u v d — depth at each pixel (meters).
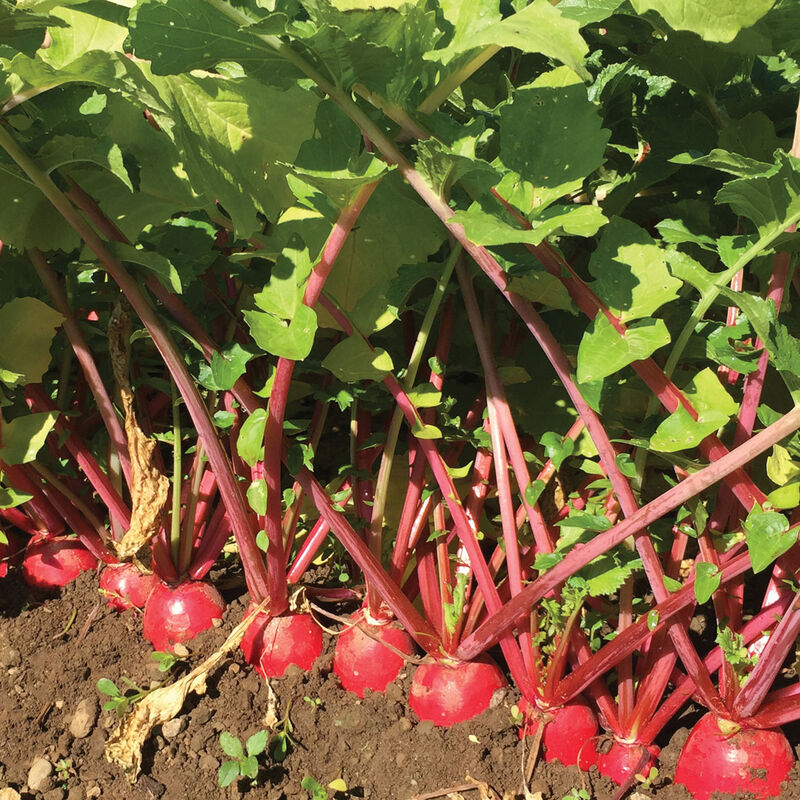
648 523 0.58
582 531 0.65
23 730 0.72
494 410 0.68
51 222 0.69
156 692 0.70
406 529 0.71
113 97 0.67
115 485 0.82
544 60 0.80
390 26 0.52
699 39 0.64
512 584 0.67
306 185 0.60
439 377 0.70
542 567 0.63
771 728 0.63
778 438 0.55
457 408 0.84
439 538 0.71
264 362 0.80
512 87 0.74
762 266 0.67
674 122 0.72
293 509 0.74
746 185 0.56
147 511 0.72
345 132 0.58
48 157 0.60
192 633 0.77
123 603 0.82
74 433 0.79
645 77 0.75
